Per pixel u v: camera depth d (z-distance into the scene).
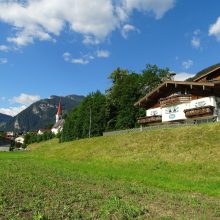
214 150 37.19
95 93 104.88
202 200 18.91
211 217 14.45
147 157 40.97
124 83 99.31
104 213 14.13
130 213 14.26
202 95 59.16
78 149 57.47
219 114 56.81
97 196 18.03
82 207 15.52
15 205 15.63
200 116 58.19
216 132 43.25
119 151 47.69
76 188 20.77
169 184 25.70
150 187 23.59
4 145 130.38
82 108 107.25
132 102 95.38
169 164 35.91
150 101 71.00
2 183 22.12
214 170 31.00
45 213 14.18
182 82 60.53
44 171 30.86
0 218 13.41
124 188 21.34
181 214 14.71
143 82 103.19
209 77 59.38
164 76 105.00
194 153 37.88
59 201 16.66
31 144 170.25
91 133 99.81
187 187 24.33
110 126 100.38
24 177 25.77
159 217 14.05
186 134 46.03
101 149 51.84
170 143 44.53
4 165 37.41
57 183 22.73
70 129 113.06
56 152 61.06
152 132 52.69
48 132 175.00
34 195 18.20
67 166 38.84
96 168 37.00
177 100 61.91
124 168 36.72
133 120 94.38
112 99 102.44
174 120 63.84
